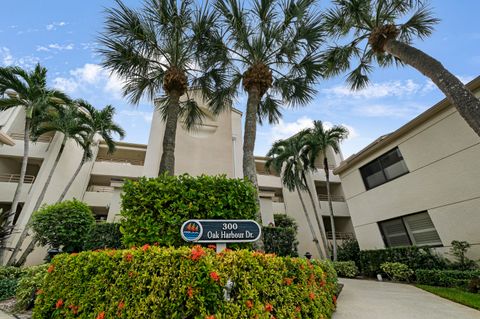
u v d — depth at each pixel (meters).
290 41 6.77
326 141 13.27
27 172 14.16
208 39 6.75
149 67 7.04
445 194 7.23
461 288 5.50
